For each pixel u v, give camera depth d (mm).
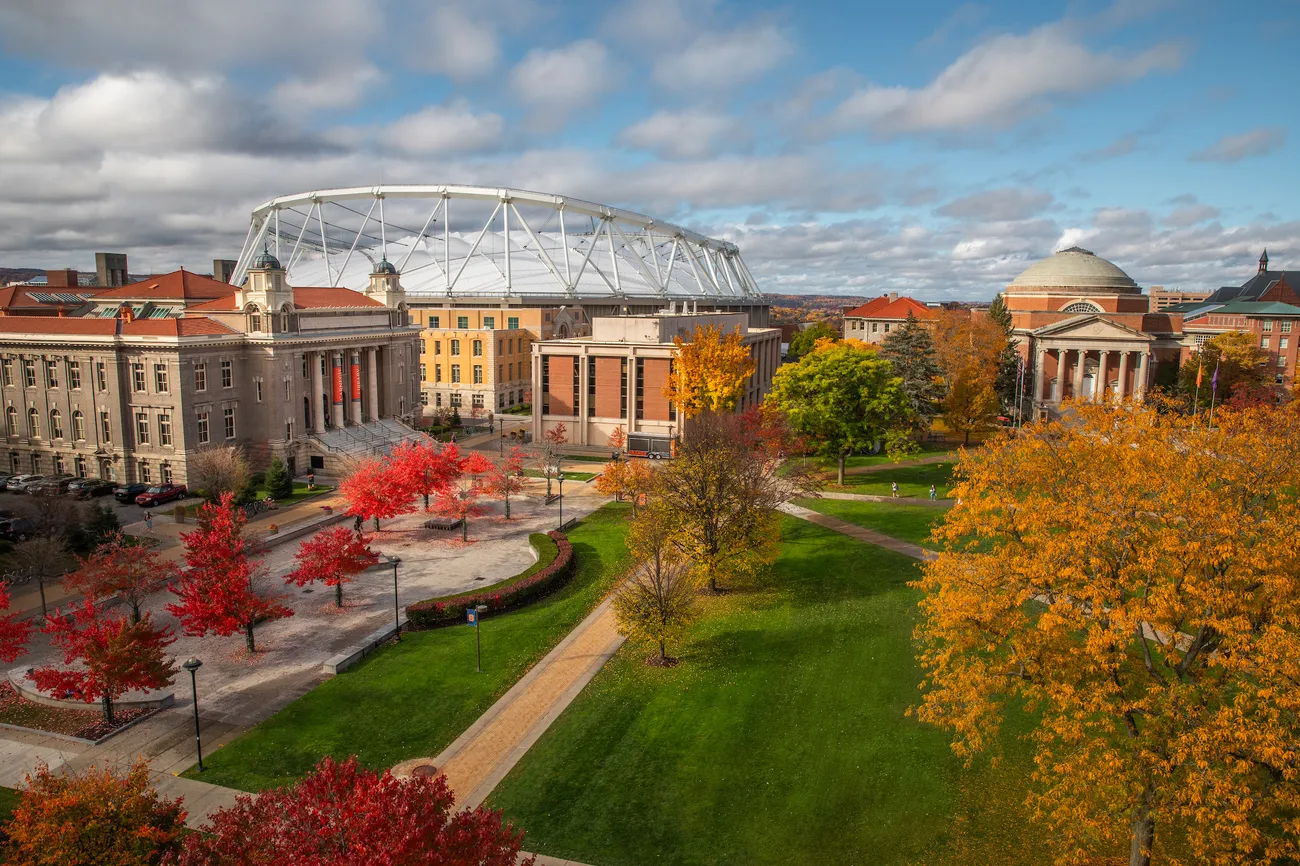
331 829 19047
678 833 29156
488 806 30656
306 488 82812
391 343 105938
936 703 28969
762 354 137000
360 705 38469
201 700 39312
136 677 35281
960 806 30109
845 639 44375
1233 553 21891
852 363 78688
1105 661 22953
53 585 54094
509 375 131500
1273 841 20172
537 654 43844
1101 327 120500
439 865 19156
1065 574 24609
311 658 43938
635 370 101750
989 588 27297
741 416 79562
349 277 189625
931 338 115750
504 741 35188
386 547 63938
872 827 29250
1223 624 21469
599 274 187875
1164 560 23594
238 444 85188
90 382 79938
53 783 23094
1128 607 23219
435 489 69000
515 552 62469
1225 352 111625
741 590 52719
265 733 35781
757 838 28844
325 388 95062
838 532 64500
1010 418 116062
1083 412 30984
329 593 53719
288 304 87000
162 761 33781
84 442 81438
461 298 159875
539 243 173750
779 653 43125
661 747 34594
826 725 35812
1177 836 27141
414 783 21047
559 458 85625
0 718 37219
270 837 19516
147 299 112250
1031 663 26203
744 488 52750
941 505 73250
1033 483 29000
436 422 117312
